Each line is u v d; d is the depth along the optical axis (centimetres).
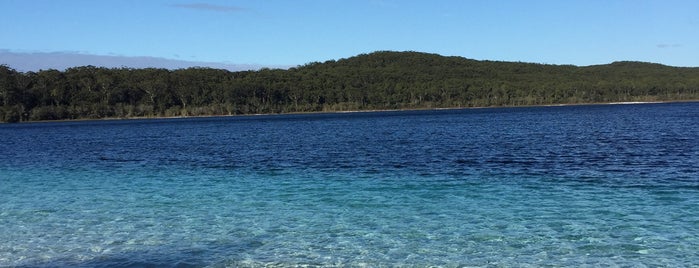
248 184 2530
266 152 4178
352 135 6059
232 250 1459
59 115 15825
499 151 3772
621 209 1816
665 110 11456
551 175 2591
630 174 2542
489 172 2741
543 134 5331
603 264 1294
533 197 2059
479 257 1370
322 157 3672
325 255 1406
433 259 1361
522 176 2581
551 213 1792
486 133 5731
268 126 9156
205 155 4053
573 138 4716
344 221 1752
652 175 2488
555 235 1539
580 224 1645
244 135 6631
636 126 6141
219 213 1902
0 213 1956
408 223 1711
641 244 1433
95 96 17038
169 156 4025
